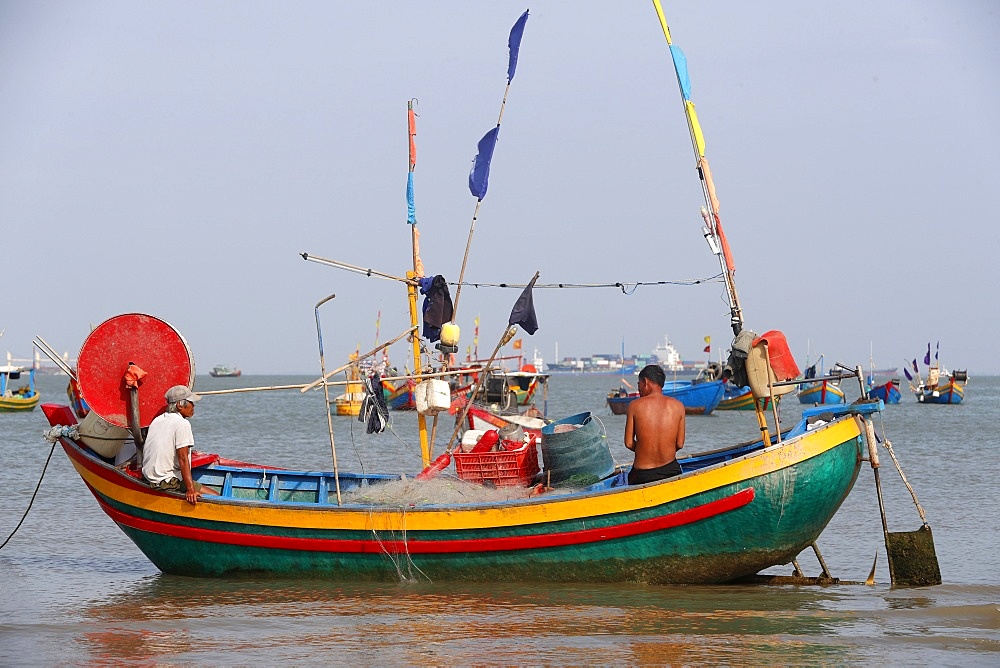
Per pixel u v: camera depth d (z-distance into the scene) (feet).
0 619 56.54
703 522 59.98
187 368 67.10
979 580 65.46
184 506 66.13
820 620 55.06
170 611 58.23
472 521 62.49
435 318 75.46
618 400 311.68
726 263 73.15
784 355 62.75
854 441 61.62
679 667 47.06
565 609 57.62
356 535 64.03
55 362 70.74
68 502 102.78
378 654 49.29
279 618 56.34
